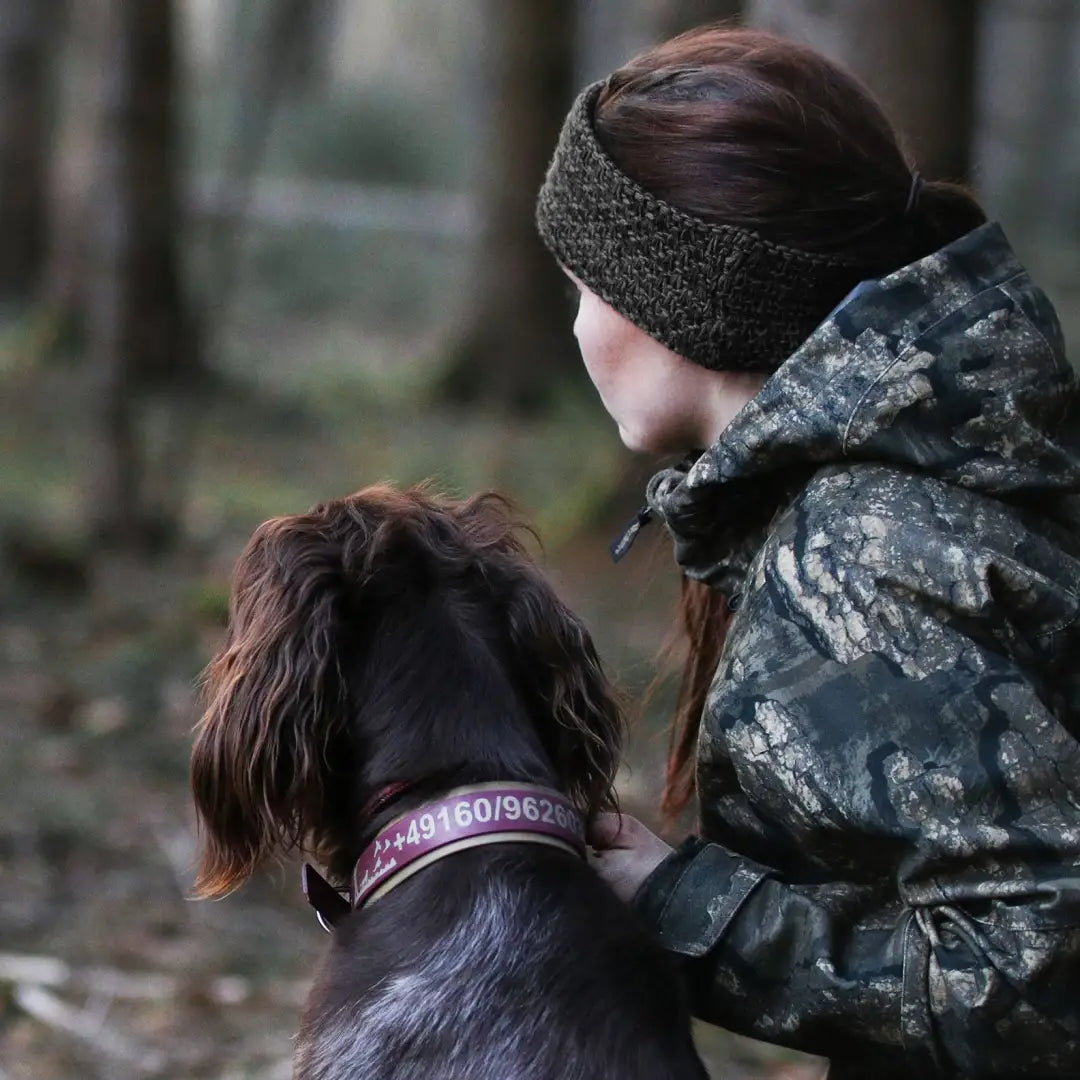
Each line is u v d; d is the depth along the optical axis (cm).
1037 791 245
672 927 275
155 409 1883
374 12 5419
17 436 1866
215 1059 625
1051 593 258
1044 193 3800
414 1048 267
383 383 2341
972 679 249
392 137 4316
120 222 1366
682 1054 266
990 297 267
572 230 302
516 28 2244
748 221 282
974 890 245
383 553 305
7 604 1173
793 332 286
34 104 2792
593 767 305
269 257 3344
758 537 289
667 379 300
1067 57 4025
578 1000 266
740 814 277
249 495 1631
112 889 763
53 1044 623
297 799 291
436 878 281
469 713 293
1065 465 266
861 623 256
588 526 1355
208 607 1169
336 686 294
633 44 1627
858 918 262
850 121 293
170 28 1708
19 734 929
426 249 3638
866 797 249
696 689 344
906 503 260
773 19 877
